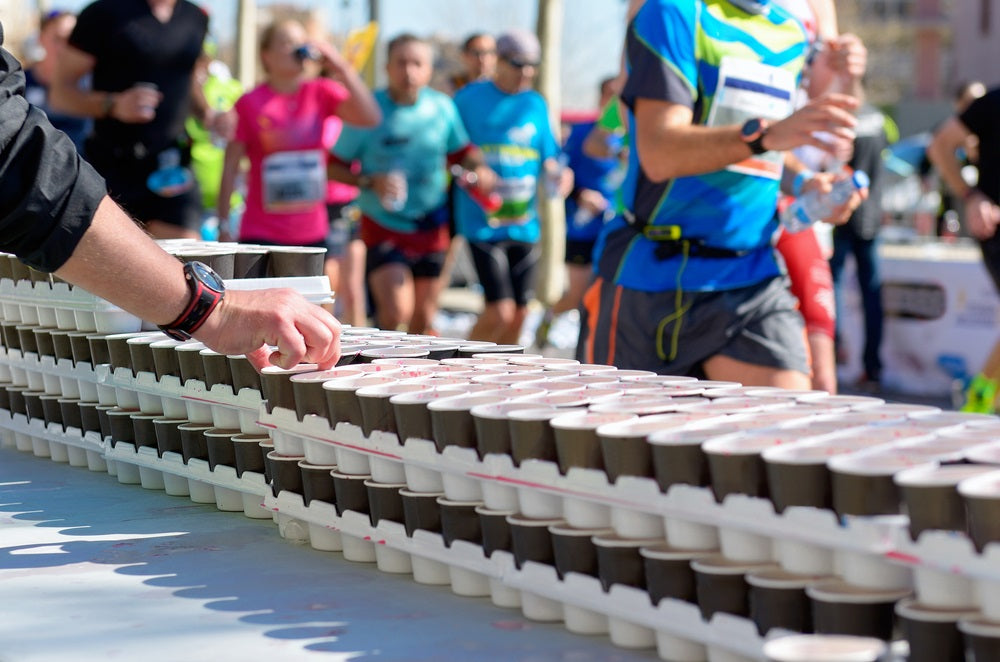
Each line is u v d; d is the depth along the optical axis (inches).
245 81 932.0
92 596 84.3
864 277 418.6
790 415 80.8
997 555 55.7
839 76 172.9
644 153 155.8
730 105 158.4
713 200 159.2
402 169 367.6
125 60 279.4
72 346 131.0
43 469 137.1
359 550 93.5
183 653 72.2
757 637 64.2
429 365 105.3
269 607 81.5
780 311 160.6
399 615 79.9
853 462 63.0
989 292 399.5
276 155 333.4
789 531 63.8
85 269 86.7
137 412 124.0
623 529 72.7
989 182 326.3
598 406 83.6
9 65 83.2
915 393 418.9
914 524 59.1
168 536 102.4
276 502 99.6
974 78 2069.4
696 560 67.9
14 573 90.5
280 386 98.0
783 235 170.6
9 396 149.8
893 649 59.4
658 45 154.8
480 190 375.9
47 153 82.9
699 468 68.6
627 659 71.0
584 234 461.4
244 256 124.9
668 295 160.4
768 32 160.2
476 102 385.1
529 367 106.7
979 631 55.9
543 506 77.7
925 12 2315.5
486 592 84.1
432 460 83.8
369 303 496.4
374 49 829.2
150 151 284.4
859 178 161.0
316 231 340.8
